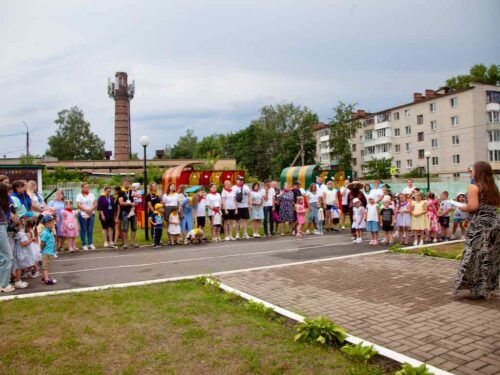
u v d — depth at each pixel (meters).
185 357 4.30
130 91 68.62
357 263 9.38
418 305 6.00
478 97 52.31
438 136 56.69
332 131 67.75
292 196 15.62
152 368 4.07
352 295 6.61
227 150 94.56
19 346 4.61
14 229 7.61
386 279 7.71
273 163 78.75
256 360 4.18
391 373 3.89
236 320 5.41
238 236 14.84
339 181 29.23
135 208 13.34
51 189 39.06
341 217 17.91
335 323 5.25
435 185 40.88
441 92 57.00
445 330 4.95
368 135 68.88
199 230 13.90
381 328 5.06
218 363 4.15
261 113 79.00
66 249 12.78
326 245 12.80
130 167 62.56
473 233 6.24
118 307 6.05
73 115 87.44
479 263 6.17
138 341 4.73
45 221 8.09
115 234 13.69
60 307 6.08
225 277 8.11
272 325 5.22
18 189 8.73
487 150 52.84
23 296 6.83
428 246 11.85
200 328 5.11
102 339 4.81
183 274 8.72
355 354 4.16
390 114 64.50
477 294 6.18
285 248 12.29
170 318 5.51
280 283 7.53
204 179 25.84
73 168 60.62
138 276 8.62
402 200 12.90
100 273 9.04
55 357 4.34
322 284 7.40
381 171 58.31
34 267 8.82
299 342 4.63
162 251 12.16
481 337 4.71
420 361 4.09
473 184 6.33
